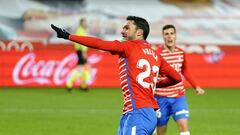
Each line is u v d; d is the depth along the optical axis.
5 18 66.38
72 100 48.12
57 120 37.25
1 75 58.22
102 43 17.67
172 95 25.47
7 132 32.50
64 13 67.69
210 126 35.97
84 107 43.84
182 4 69.00
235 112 42.69
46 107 43.53
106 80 59.25
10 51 58.22
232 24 68.81
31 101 47.00
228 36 68.62
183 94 25.77
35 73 58.28
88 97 50.53
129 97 18.03
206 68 60.50
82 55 54.34
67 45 60.25
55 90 55.84
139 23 18.44
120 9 68.44
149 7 68.75
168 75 19.44
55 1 67.69
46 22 67.19
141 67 18.08
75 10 67.88
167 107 25.62
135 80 18.02
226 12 69.06
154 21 68.25
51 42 66.62
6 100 47.50
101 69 59.19
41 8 67.31
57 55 58.44
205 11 69.00
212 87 60.41
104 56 59.22
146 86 18.08
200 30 68.62
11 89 56.28
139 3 68.81
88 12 67.94
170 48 26.31
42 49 58.53
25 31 66.50
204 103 47.84
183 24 68.62
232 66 60.69
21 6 66.94
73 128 34.19
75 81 58.78
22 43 60.66
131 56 18.06
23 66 58.22
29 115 39.34
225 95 53.91
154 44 65.81
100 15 67.94
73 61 58.47
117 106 44.69
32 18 66.88
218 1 69.19
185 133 25.36
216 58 60.62
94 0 68.31
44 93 53.06
